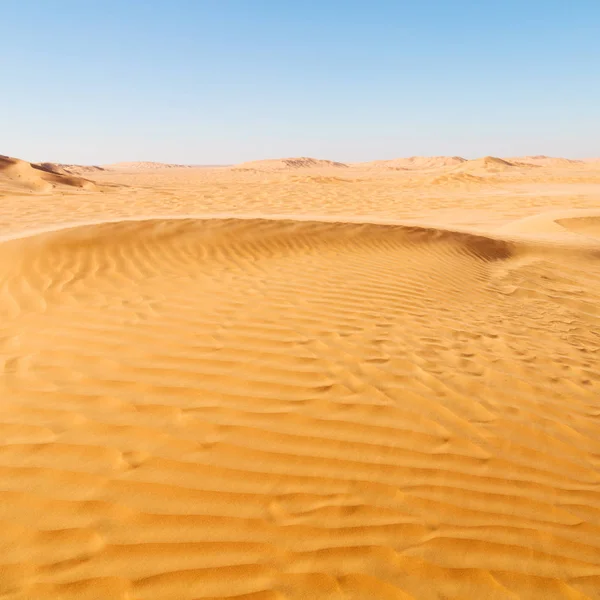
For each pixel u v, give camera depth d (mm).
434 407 3273
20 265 5547
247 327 4297
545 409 3443
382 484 2533
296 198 25594
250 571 1977
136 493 2305
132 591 1846
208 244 6906
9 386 3094
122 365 3447
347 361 3787
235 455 2625
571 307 6652
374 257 7559
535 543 2277
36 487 2277
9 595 1781
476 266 8219
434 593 1975
